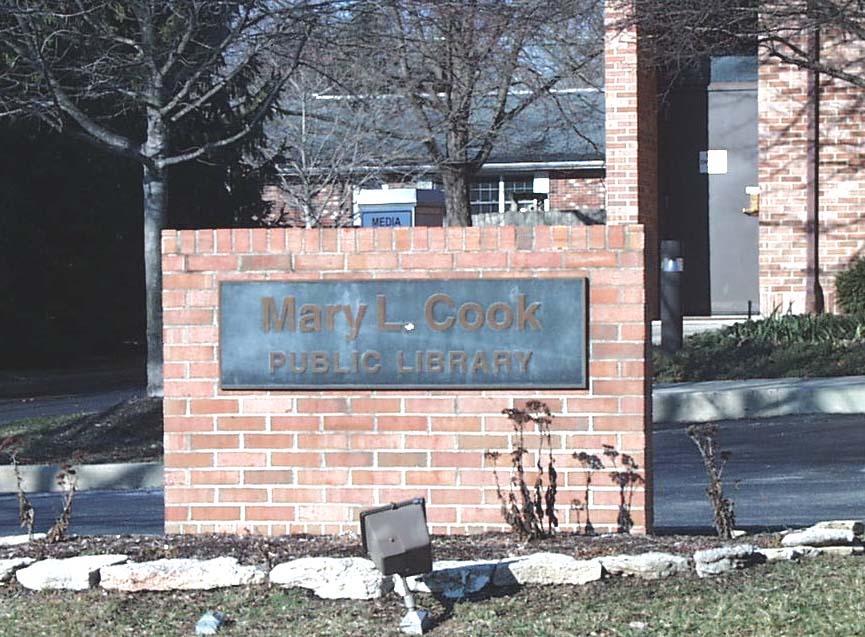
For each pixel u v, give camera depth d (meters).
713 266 22.16
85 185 24.20
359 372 7.36
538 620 5.98
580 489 7.28
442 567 6.47
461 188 19.53
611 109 19.05
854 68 19.31
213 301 7.45
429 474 7.34
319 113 24.66
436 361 7.32
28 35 13.22
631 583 6.50
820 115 19.55
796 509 9.77
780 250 19.72
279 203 29.59
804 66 16.61
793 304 19.67
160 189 15.19
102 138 14.66
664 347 17.09
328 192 26.44
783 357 16.83
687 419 14.83
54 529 7.58
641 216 19.39
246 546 7.13
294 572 6.53
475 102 19.69
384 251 7.36
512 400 7.29
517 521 7.09
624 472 7.24
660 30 17.94
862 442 12.92
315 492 7.41
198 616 6.21
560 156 29.20
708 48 16.38
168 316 7.46
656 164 20.56
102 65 14.94
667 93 20.22
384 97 20.92
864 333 17.78
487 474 7.30
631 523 7.26
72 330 25.56
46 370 24.48
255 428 7.44
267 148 25.69
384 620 6.09
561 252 7.25
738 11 15.86
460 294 7.30
